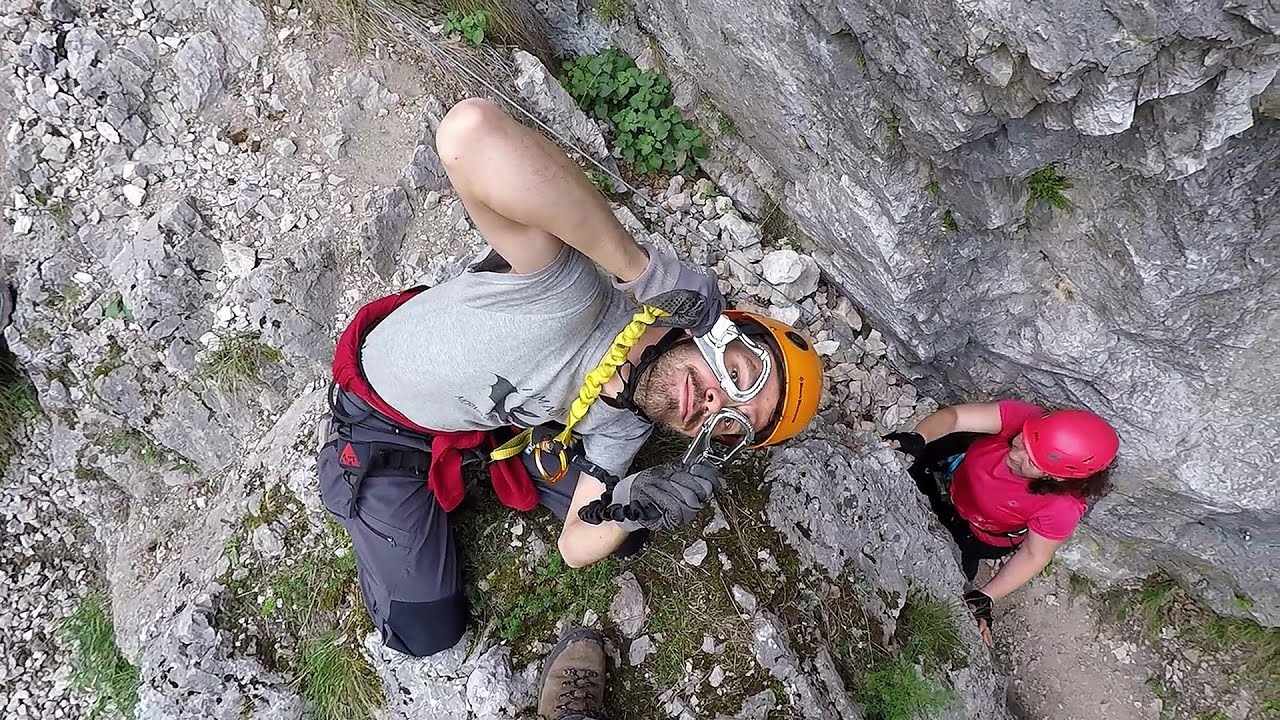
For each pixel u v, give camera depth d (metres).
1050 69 1.97
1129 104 2.00
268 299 3.46
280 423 3.53
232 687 3.01
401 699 3.00
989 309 3.28
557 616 2.98
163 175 3.59
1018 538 3.73
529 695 2.90
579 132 3.76
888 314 3.54
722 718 2.81
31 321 3.51
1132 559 4.07
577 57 4.02
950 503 3.85
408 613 2.83
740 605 2.92
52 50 3.52
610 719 2.85
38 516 3.84
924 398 4.07
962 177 2.68
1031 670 4.23
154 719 2.95
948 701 3.20
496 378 2.30
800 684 2.83
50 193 3.53
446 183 3.68
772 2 2.62
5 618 3.75
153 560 3.71
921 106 2.42
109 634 3.71
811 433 3.39
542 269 2.00
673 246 3.82
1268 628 3.92
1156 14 1.78
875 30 2.31
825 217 3.40
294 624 3.10
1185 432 3.13
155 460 3.78
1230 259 2.45
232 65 3.70
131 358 3.54
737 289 3.85
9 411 3.76
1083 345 3.10
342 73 3.66
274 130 3.67
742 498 3.10
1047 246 2.88
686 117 3.88
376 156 3.65
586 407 2.31
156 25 3.65
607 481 2.53
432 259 3.59
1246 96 1.90
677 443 3.13
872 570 3.25
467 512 3.07
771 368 2.30
